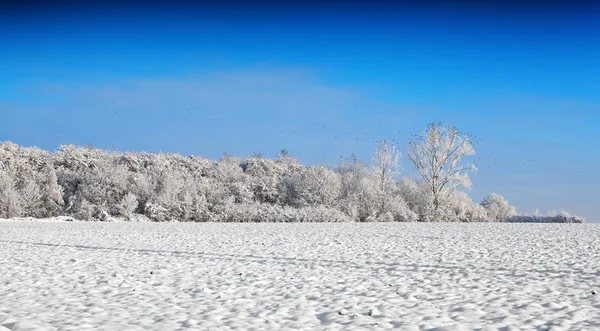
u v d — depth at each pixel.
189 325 6.09
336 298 7.90
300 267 11.46
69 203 34.53
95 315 6.62
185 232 23.05
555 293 8.19
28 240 18.28
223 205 36.75
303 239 19.41
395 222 37.25
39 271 10.67
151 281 9.49
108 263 12.05
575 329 5.85
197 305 7.34
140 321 6.27
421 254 14.21
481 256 13.73
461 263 12.19
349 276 10.18
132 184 36.22
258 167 47.03
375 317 6.59
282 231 24.31
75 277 9.88
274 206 37.50
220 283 9.28
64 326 5.94
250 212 36.00
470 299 7.77
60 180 36.66
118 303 7.47
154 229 25.08
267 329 5.93
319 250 15.25
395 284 9.22
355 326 6.08
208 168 44.50
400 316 6.66
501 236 21.62
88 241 18.02
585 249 15.69
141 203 35.88
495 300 7.67
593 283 9.20
